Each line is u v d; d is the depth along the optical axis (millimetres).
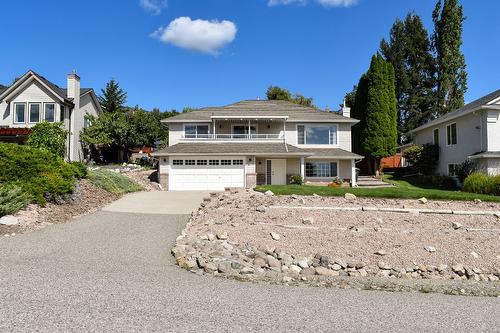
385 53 51969
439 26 46969
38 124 21875
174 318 4762
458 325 4977
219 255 8133
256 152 24062
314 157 25938
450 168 27844
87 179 16609
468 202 13742
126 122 33625
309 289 6570
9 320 4441
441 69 47062
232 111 28547
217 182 23859
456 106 46188
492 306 5961
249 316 4965
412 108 50000
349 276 7699
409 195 14250
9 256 7582
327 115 28234
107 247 8688
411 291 6824
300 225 10570
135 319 4656
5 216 10344
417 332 4668
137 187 20672
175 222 11773
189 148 24703
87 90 33312
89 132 31484
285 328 4602
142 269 7168
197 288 6168
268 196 14047
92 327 4344
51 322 4434
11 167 12570
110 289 5816
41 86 27766
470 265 8406
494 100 23359
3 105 28312
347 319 5031
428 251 9000
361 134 32281
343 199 13750
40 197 11930
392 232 10125
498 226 10969
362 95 33000
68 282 6059
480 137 23953
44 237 9328
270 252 8570
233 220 11016
